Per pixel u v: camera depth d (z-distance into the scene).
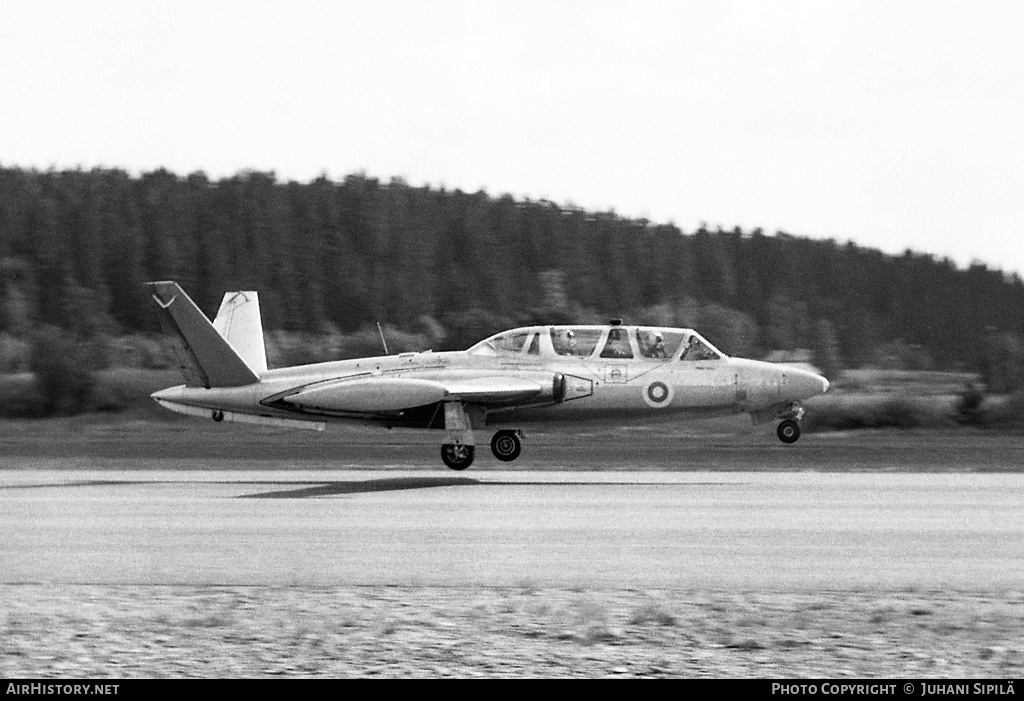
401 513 40.28
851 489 47.97
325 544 33.31
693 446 78.19
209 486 50.41
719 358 56.94
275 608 24.73
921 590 26.66
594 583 27.61
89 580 28.03
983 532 35.34
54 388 120.31
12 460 66.44
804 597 25.89
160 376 126.62
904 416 103.38
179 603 25.25
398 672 20.17
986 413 104.44
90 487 50.06
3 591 26.61
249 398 57.72
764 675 20.02
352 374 57.38
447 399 54.62
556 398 55.62
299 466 61.56
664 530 35.88
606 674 20.08
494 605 24.98
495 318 186.00
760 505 42.19
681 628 23.00
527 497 45.28
